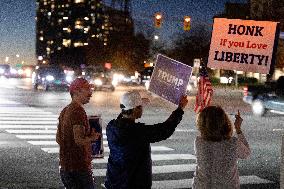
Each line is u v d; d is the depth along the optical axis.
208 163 4.30
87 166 4.98
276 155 12.35
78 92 4.91
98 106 26.08
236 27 6.03
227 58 6.08
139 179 4.48
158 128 4.46
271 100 22.72
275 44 5.85
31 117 20.55
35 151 12.09
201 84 5.65
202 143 4.34
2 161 10.71
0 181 8.82
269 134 16.48
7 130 16.39
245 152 4.51
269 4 65.56
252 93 23.70
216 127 4.30
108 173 4.60
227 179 4.27
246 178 9.68
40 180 8.95
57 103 27.83
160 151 12.73
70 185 4.98
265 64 5.90
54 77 39.56
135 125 4.49
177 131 16.81
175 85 4.91
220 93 46.72
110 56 98.19
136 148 4.45
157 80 5.09
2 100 29.47
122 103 4.56
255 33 5.94
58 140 5.09
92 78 44.06
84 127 4.88
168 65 4.99
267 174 10.07
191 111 25.41
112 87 44.16
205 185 4.29
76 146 4.91
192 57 78.44
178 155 12.12
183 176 9.72
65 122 4.92
